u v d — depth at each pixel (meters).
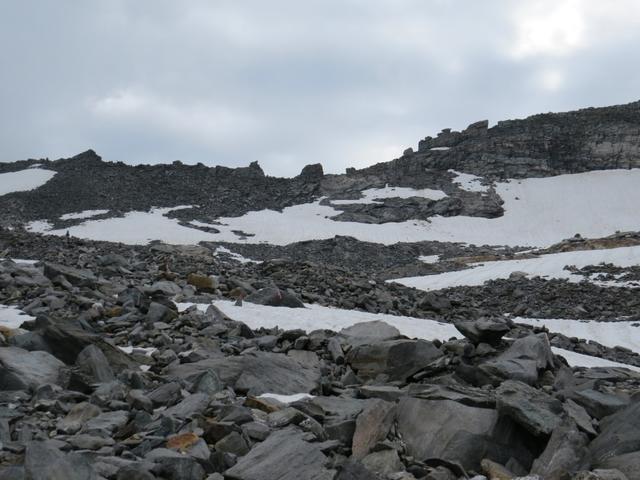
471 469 9.27
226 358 13.99
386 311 30.97
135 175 151.62
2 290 21.88
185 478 7.86
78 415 10.36
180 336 17.38
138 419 10.11
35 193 132.62
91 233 106.31
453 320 32.03
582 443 9.08
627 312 44.97
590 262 62.62
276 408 11.15
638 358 27.45
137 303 20.62
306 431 9.91
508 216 131.25
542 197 141.25
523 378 13.73
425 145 177.88
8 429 9.18
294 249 102.56
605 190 143.75
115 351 14.15
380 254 100.44
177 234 108.06
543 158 158.50
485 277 62.22
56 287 23.03
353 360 15.74
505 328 15.65
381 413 10.25
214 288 27.50
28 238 43.72
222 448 9.06
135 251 42.97
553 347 25.14
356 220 127.12
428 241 111.50
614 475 8.05
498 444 9.61
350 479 7.92
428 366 14.78
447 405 10.38
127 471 7.55
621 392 14.70
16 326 17.20
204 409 10.75
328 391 13.77
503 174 155.38
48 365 12.75
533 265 64.75
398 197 138.62
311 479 8.05
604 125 167.38
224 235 110.88
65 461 7.29
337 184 151.12
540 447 9.73
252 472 8.21
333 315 23.89
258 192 146.75
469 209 132.38
